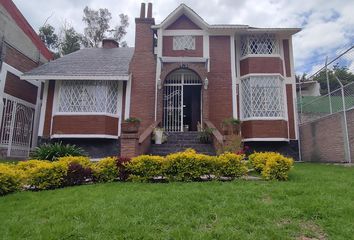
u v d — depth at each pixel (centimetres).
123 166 731
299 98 1512
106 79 1346
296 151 1435
